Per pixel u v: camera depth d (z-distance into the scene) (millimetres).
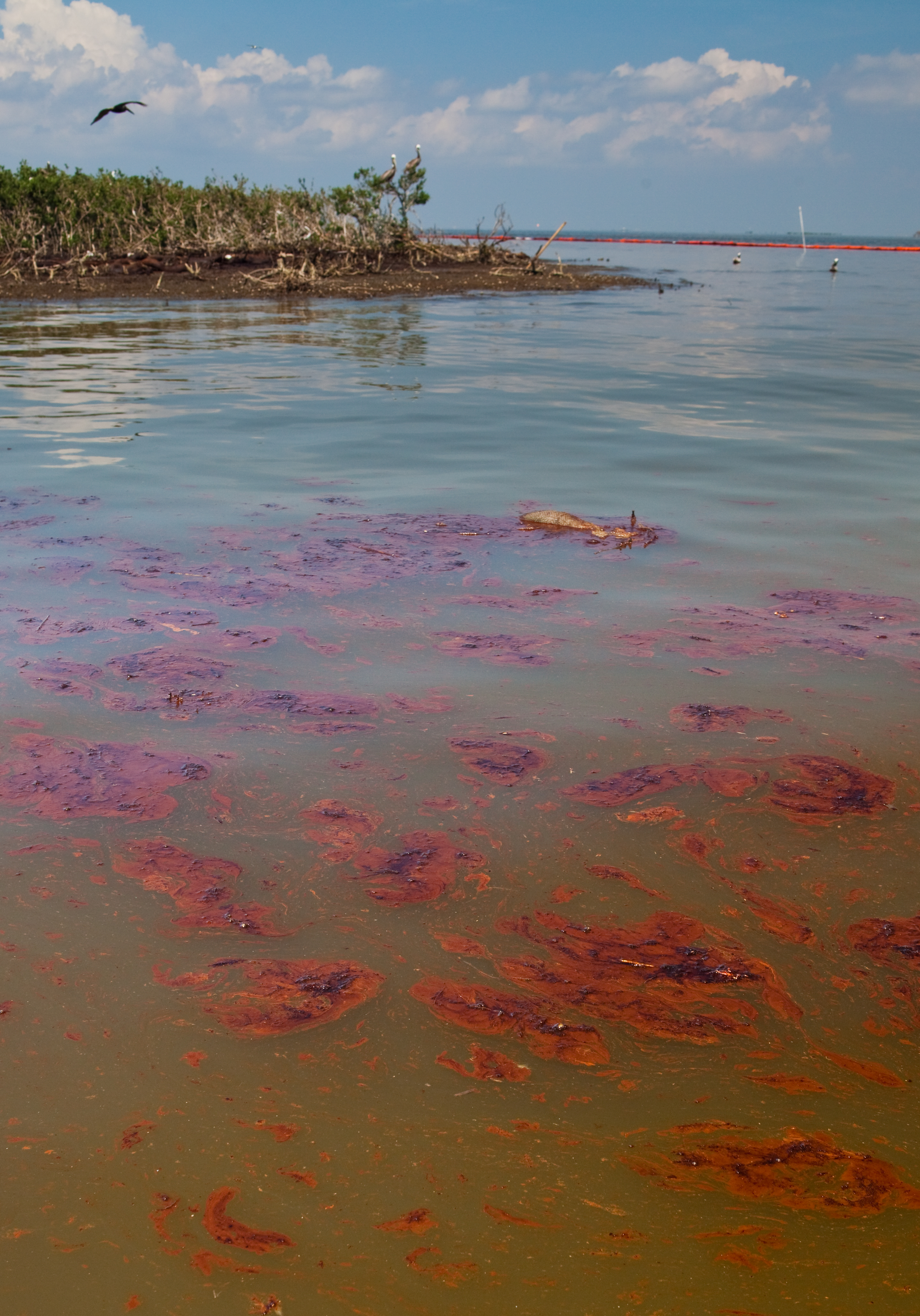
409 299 20828
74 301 19031
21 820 2225
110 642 3166
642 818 2273
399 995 1745
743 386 9102
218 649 3135
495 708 2783
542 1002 1736
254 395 8258
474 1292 1226
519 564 4043
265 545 4211
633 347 12422
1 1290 1221
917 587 3787
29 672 2932
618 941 1890
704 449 6340
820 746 2592
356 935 1897
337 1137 1451
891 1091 1554
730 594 3717
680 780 2428
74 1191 1355
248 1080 1554
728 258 50000
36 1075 1550
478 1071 1582
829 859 2137
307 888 2029
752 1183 1386
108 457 5871
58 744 2541
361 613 3471
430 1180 1383
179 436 6531
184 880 2041
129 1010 1692
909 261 47969
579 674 3010
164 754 2512
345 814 2283
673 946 1878
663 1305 1211
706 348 12320
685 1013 1716
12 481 5230
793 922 1946
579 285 25469
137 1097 1515
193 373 9586
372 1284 1235
